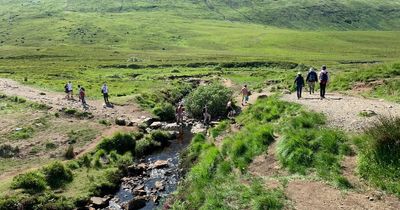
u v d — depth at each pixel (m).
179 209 21.08
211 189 20.61
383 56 163.12
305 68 115.56
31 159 33.62
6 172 30.33
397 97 35.38
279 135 25.69
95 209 25.20
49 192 26.17
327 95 39.56
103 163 33.41
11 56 166.62
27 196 24.88
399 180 17.89
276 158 22.61
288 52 180.12
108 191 28.38
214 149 26.02
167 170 32.47
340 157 20.91
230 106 49.06
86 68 126.12
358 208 16.41
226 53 178.12
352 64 127.69
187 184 24.20
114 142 37.81
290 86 55.56
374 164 19.19
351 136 22.78
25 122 43.69
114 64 136.00
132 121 48.03
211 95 52.34
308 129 24.86
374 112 27.64
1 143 36.25
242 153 24.25
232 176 21.70
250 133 26.77
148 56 164.00
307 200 17.50
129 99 61.00
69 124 44.53
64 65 135.38
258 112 35.38
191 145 35.53
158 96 68.62
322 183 18.94
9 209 23.52
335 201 17.16
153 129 46.78
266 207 17.23
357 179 18.88
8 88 68.50
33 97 59.28
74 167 31.62
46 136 39.44
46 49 189.12
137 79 97.69
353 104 32.28
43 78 93.69
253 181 20.30
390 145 19.36
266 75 100.00
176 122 51.25
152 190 27.92
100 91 71.50
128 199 26.98
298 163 21.11
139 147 37.78
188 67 131.75
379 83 41.09
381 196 17.23
